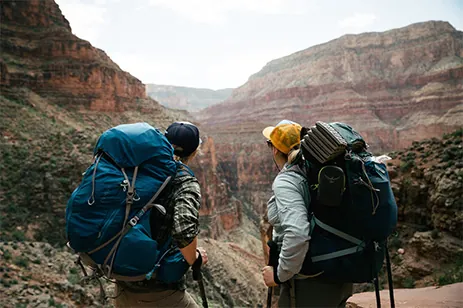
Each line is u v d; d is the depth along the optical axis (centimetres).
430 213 1412
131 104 9456
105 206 314
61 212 3694
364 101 19662
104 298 343
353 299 726
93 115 7875
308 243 327
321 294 355
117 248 311
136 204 319
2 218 3284
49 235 3409
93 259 318
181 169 353
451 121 15538
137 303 345
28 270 1759
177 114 12094
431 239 1286
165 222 339
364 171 319
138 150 330
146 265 315
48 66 7744
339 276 338
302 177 351
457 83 17825
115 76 8925
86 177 329
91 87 8144
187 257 330
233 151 16425
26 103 6538
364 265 336
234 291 3544
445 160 1464
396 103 19462
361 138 347
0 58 7250
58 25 8956
